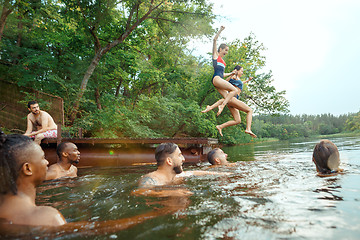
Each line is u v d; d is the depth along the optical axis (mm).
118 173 3779
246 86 21234
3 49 11141
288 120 119750
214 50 5082
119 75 14250
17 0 9023
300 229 1081
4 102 9172
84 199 1953
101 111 11172
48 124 5953
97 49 12070
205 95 21016
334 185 2000
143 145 5965
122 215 1417
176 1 13102
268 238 992
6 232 1125
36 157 1306
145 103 15352
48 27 11617
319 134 109312
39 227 1163
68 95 9852
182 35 14188
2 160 1213
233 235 1038
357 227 1079
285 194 1774
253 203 1566
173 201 1710
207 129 19203
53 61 11031
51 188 2564
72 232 1133
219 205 1552
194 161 5855
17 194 1242
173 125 18688
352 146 8805
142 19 12078
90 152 5859
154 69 15805
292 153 7758
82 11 10742
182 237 1037
